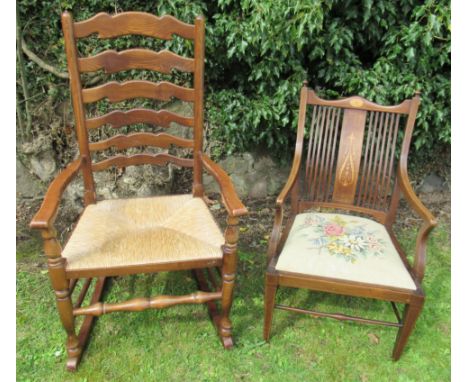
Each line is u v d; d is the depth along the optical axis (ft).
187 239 4.77
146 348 5.31
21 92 7.52
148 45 7.30
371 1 6.34
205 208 5.56
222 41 7.05
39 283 6.36
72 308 4.50
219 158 8.61
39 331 5.50
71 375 4.89
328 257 4.82
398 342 5.01
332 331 5.69
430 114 7.58
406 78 7.23
